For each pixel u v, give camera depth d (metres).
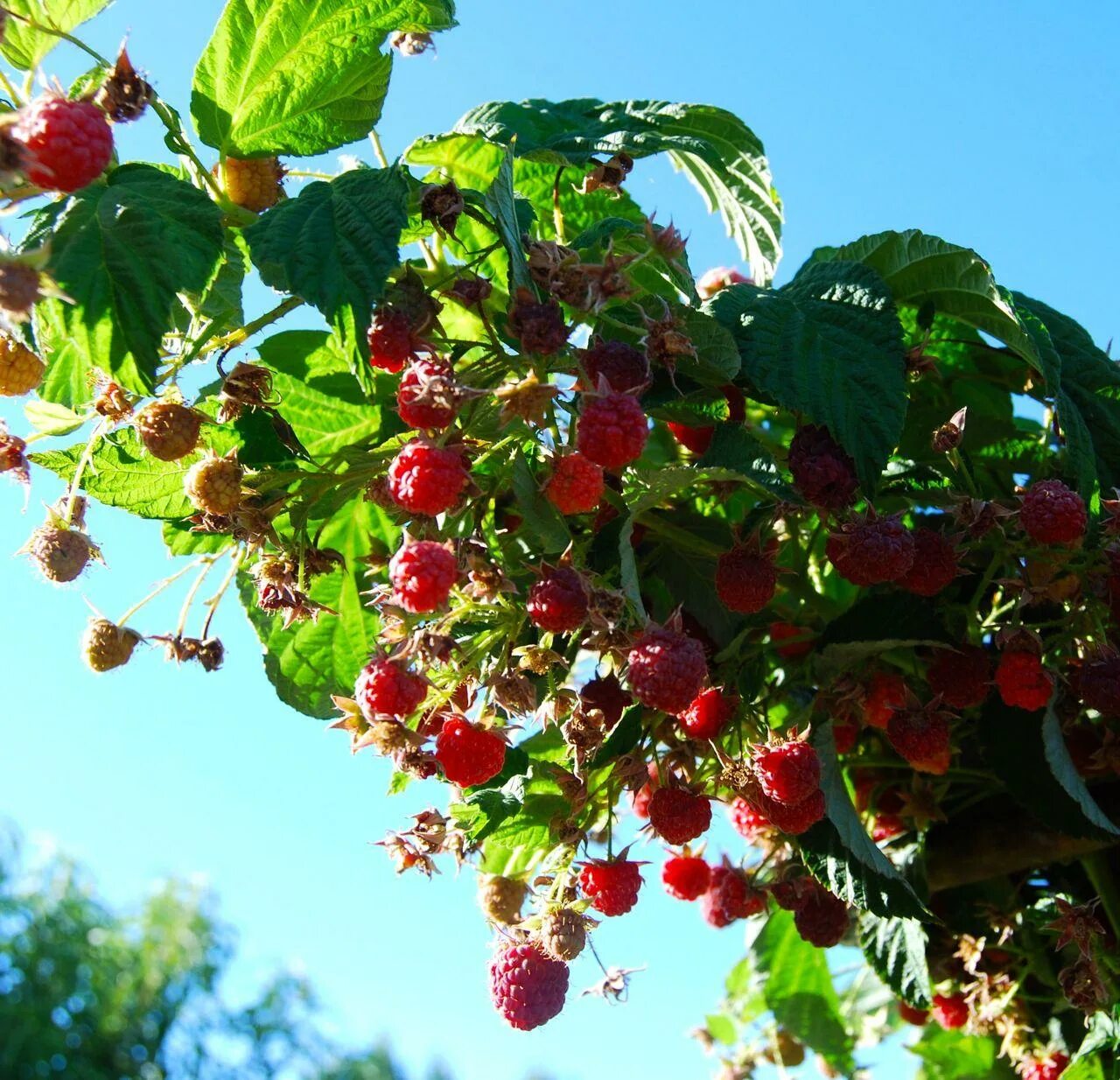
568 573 0.49
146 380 0.46
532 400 0.49
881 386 0.53
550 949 0.52
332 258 0.49
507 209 0.51
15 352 0.48
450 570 0.47
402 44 0.60
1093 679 0.53
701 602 0.57
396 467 0.48
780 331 0.54
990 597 0.58
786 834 0.57
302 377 0.58
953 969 0.64
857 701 0.56
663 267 0.54
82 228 0.47
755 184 0.64
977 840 0.61
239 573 0.60
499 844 0.55
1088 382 0.58
